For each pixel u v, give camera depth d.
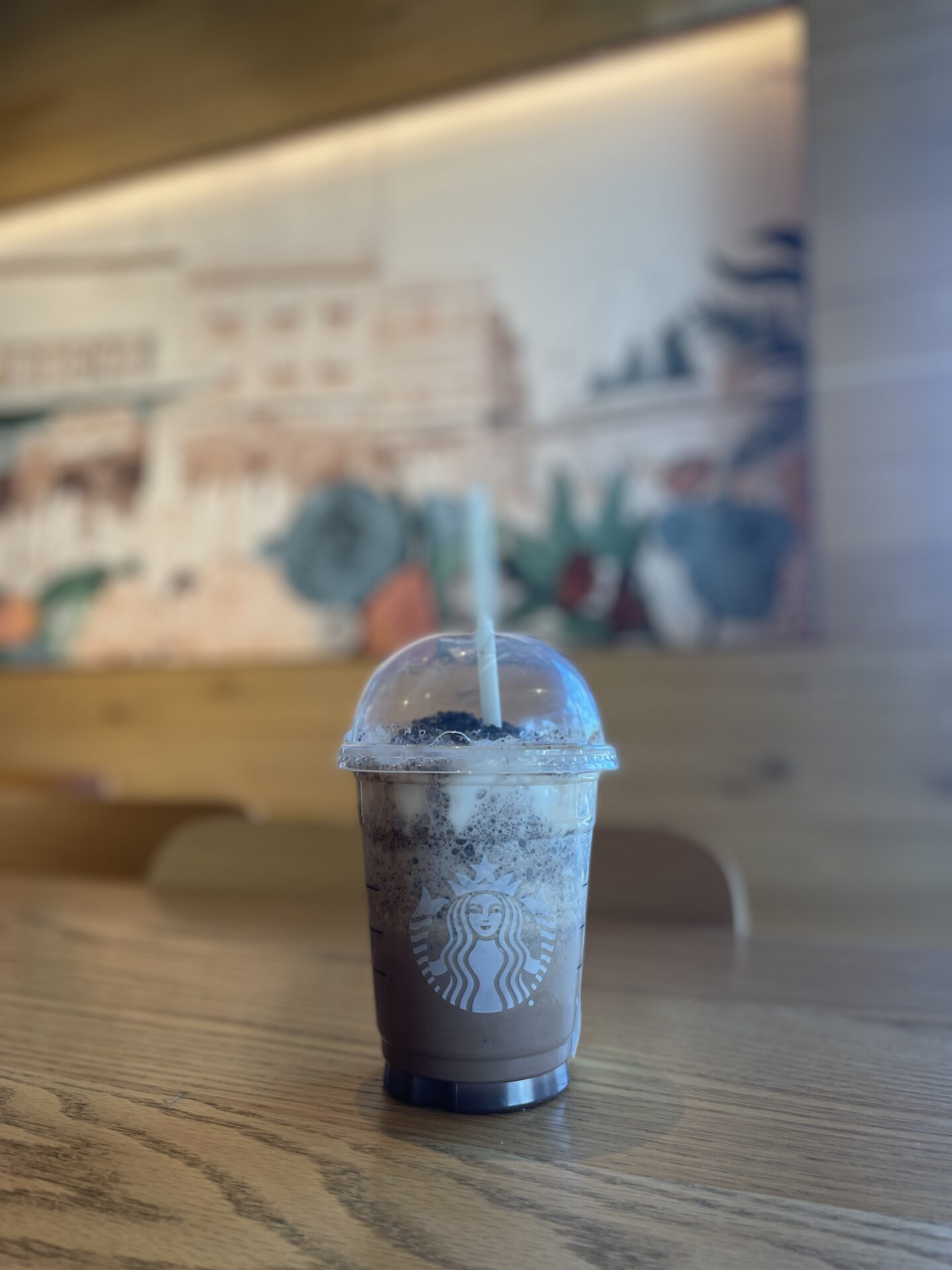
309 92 1.68
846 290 1.31
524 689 0.39
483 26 1.56
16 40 1.92
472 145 1.61
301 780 1.63
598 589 1.49
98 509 1.82
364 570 1.64
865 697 1.29
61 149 1.87
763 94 1.44
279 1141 0.32
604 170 1.53
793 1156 0.31
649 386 1.48
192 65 1.77
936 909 1.24
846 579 1.30
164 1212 0.28
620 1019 0.45
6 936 0.63
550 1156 0.31
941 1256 0.26
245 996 0.49
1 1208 0.28
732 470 1.43
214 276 1.78
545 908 0.35
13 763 1.83
